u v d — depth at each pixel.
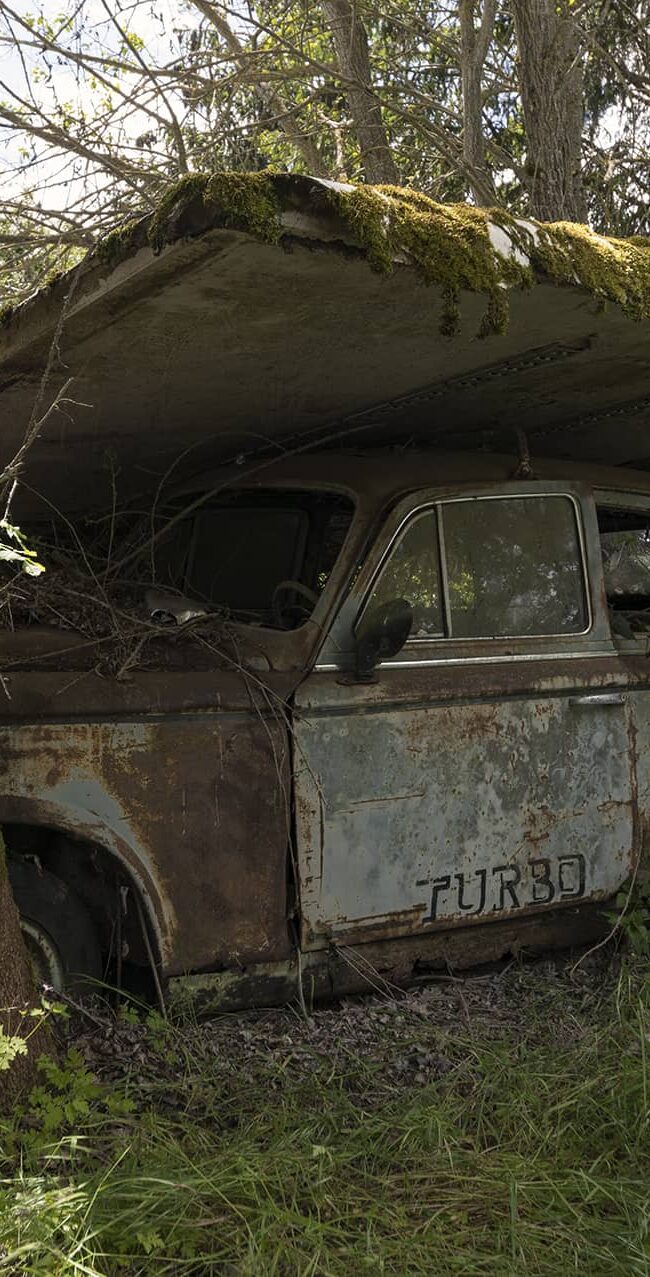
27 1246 2.51
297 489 4.55
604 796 4.44
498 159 9.52
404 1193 3.06
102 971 3.79
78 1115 3.09
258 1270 2.63
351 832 3.87
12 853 3.61
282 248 2.83
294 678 3.87
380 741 3.94
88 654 3.65
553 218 8.04
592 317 3.62
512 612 4.39
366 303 3.30
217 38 9.17
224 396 4.27
